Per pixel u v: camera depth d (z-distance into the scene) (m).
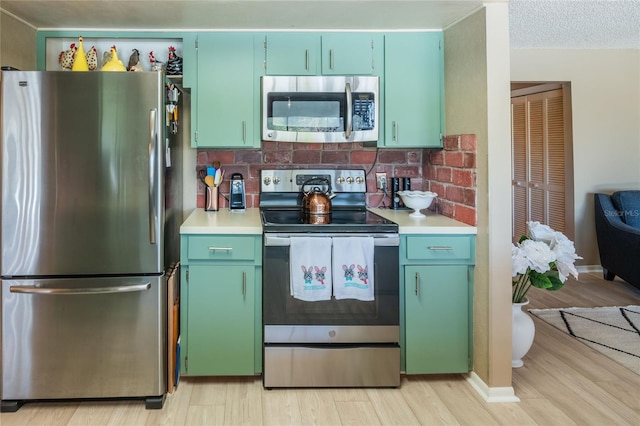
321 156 3.17
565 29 4.12
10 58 2.42
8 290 2.22
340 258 2.36
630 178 5.09
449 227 2.49
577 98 4.99
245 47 2.76
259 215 2.83
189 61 2.74
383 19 2.61
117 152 2.23
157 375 2.28
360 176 3.13
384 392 2.44
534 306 3.97
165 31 2.73
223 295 2.46
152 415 2.21
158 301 2.28
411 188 3.25
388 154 3.22
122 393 2.29
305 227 2.38
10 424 2.12
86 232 2.23
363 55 2.80
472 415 2.21
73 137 2.21
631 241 4.25
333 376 2.45
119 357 2.28
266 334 2.41
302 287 2.35
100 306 2.26
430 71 2.83
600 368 2.75
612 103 5.03
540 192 5.70
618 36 4.39
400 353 2.53
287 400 2.35
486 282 2.39
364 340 2.45
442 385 2.53
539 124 5.68
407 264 2.50
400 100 2.83
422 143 2.86
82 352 2.26
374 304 2.44
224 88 2.76
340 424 2.13
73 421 2.15
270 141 2.93
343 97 2.76
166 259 2.37
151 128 2.22
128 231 2.25
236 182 3.04
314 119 2.75
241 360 2.48
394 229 2.43
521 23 3.93
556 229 5.39
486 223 2.37
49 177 2.20
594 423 2.14
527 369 2.73
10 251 2.21
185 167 3.09
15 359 2.24
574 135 5.02
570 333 3.32
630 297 4.23
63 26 2.66
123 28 2.70
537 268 2.60
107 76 2.21
